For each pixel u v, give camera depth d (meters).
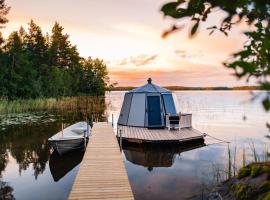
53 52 56.59
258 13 0.79
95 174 6.84
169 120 14.25
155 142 12.07
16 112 28.19
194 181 8.01
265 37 0.86
